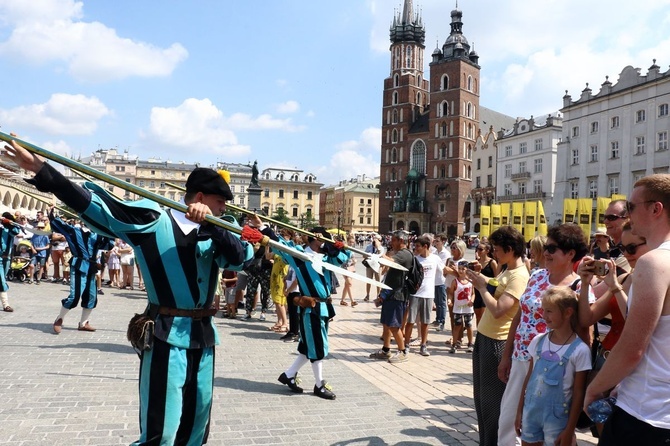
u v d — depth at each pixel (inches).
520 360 152.5
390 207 3708.2
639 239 138.8
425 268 347.6
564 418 135.5
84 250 353.7
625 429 97.3
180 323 119.6
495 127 3590.1
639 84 1705.2
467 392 256.4
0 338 325.7
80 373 256.2
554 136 2300.7
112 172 4092.0
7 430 179.9
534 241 203.2
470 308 357.4
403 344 322.7
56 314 423.2
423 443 187.2
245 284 479.2
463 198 3270.2
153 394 115.9
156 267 117.8
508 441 154.9
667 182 98.0
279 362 303.9
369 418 212.1
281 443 181.6
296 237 409.1
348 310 550.6
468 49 3373.5
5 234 420.8
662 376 94.1
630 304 96.7
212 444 178.1
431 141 3398.1
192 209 114.3
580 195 1942.7
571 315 137.4
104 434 180.4
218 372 275.3
